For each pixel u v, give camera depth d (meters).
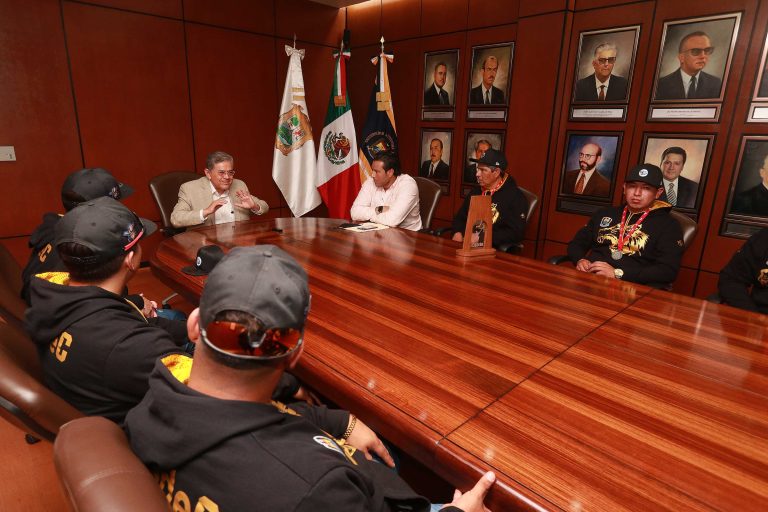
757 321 1.44
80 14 3.39
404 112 4.83
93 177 1.70
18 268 1.83
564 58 3.52
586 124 3.58
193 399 0.59
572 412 0.93
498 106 4.04
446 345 1.21
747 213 2.99
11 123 3.23
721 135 3.01
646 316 1.46
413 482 1.52
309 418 0.99
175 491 0.59
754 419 0.93
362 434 1.02
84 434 0.61
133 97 3.76
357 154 4.93
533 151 3.77
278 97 4.73
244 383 0.61
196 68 4.08
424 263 2.00
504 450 0.82
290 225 2.77
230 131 4.43
